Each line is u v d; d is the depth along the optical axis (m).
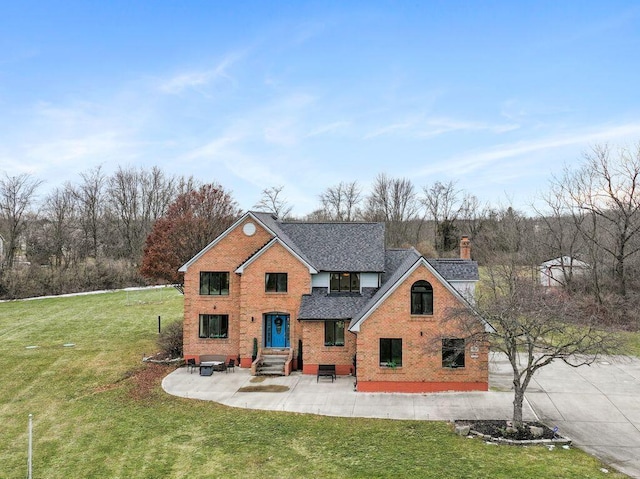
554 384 27.38
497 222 82.62
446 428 21.41
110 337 41.81
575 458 18.17
